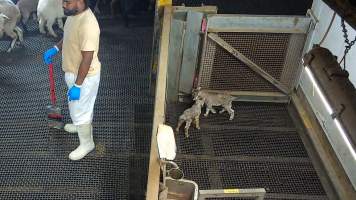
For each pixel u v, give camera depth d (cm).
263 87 552
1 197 396
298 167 473
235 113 544
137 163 445
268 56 523
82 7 348
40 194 402
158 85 384
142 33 671
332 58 345
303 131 523
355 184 421
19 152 448
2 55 600
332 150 472
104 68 585
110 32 666
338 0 259
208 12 484
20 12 614
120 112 513
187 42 502
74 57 375
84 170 432
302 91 546
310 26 492
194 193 338
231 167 464
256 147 495
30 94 532
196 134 504
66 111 511
